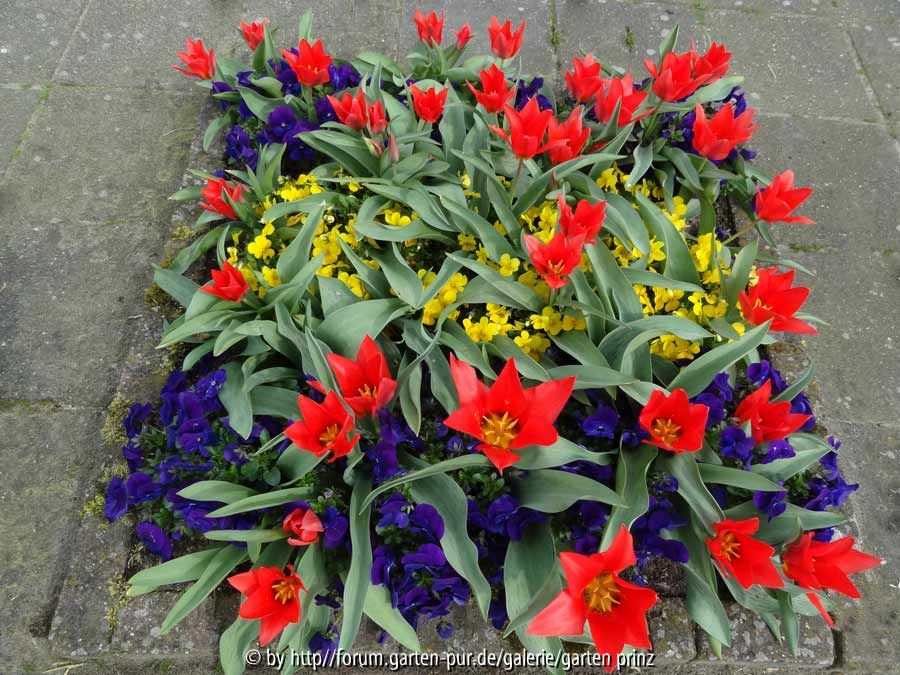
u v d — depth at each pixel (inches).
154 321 100.0
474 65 120.6
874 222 125.7
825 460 82.1
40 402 102.6
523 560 71.3
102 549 81.1
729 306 86.4
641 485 69.3
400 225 90.7
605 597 55.0
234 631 73.2
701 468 73.2
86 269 115.2
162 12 150.2
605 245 93.4
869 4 161.2
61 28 146.7
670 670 81.3
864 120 140.7
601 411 73.9
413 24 149.2
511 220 89.2
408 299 81.8
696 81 93.1
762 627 79.3
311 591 68.9
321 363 73.7
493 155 98.2
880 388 109.0
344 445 64.0
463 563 67.7
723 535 64.1
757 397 71.7
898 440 104.7
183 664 82.9
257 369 85.9
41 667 84.2
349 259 86.4
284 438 75.5
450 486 71.1
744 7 158.7
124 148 129.5
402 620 69.3
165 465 75.5
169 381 84.7
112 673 83.3
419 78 118.0
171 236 107.1
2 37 144.4
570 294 83.2
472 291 83.4
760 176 109.6
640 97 91.5
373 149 92.9
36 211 121.3
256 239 89.9
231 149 110.4
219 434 80.4
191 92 137.9
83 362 106.3
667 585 79.5
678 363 88.7
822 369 110.3
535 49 145.8
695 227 108.9
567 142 83.4
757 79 146.1
